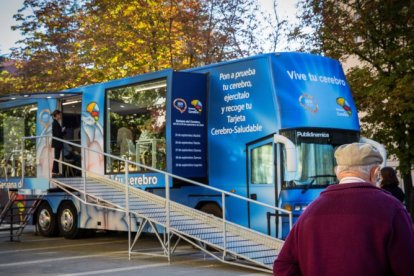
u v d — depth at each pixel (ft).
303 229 11.16
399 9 62.64
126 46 76.89
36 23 82.94
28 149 54.60
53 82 80.94
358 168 11.29
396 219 10.55
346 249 10.58
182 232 36.32
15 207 54.80
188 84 42.73
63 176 53.11
